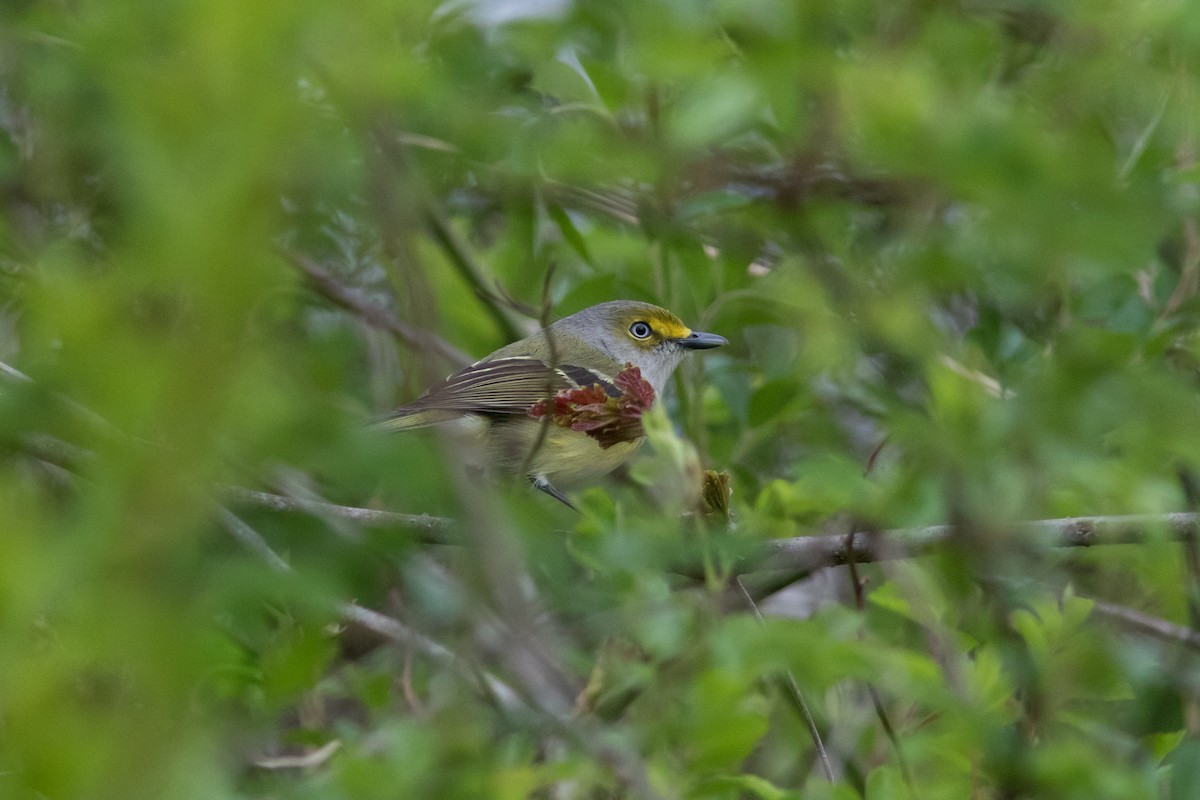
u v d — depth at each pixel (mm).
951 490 7711
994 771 7551
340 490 6727
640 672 6918
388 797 6359
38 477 6422
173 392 2945
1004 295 10000
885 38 8000
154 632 3148
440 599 6207
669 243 11000
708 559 6504
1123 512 8672
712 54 7840
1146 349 9484
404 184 5254
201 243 2795
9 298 6520
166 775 3215
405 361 11117
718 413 12094
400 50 5977
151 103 2861
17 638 3379
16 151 9383
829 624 6312
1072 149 7754
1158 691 9953
